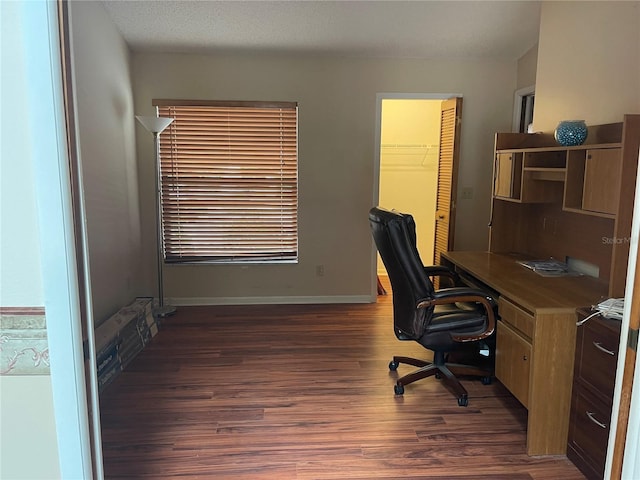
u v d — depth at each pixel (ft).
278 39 13.07
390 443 7.63
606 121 8.62
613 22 8.40
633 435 3.59
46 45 3.24
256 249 15.21
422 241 19.17
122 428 8.05
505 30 12.57
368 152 14.92
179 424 8.19
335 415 8.48
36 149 3.33
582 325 6.82
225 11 11.57
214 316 14.10
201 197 14.80
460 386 9.00
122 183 12.96
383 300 15.84
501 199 11.17
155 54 13.94
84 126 10.43
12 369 3.59
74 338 3.57
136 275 14.16
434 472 6.91
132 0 11.19
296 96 14.47
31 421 3.69
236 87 14.29
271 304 15.33
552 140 10.38
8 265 3.46
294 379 9.93
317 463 7.11
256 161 14.74
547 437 7.30
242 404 8.88
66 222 3.44
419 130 18.38
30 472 3.78
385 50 13.87
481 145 15.06
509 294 7.88
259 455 7.31
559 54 10.14
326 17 11.81
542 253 10.80
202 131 14.44
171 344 11.87
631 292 3.63
